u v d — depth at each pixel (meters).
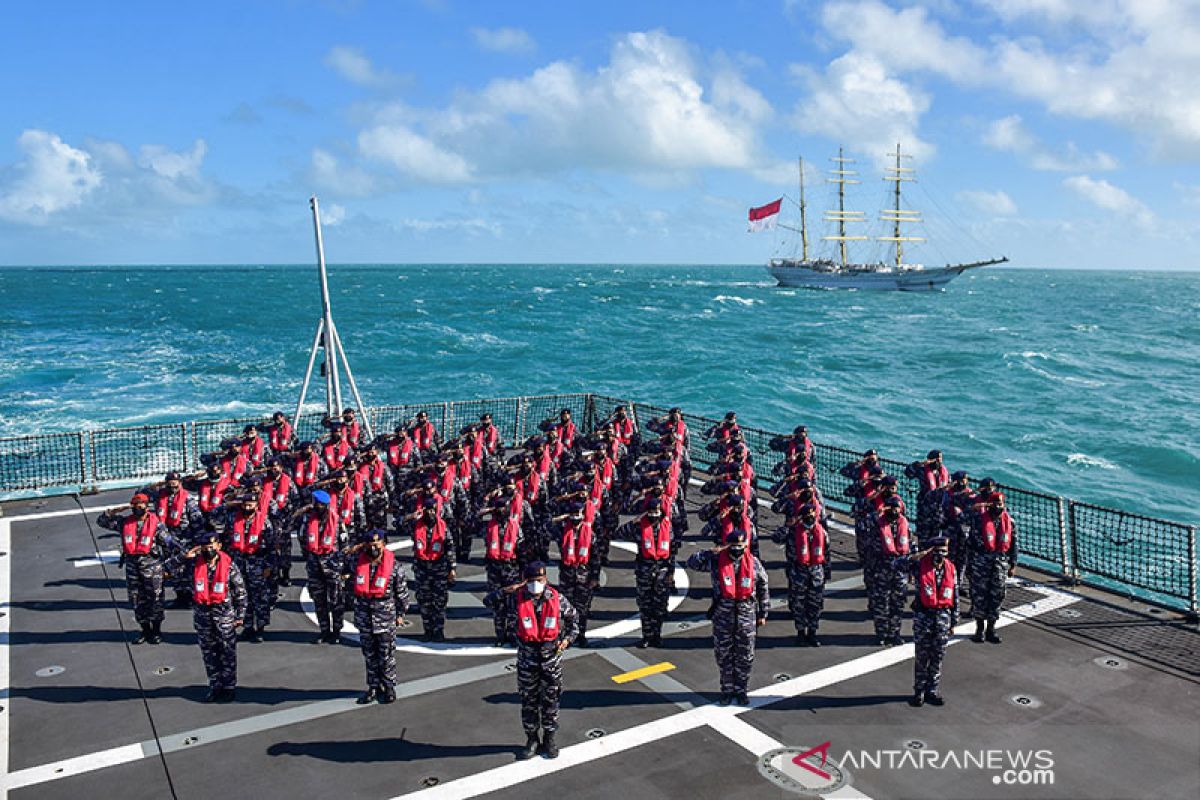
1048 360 75.44
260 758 9.88
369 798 9.09
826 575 12.96
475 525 16.14
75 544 17.62
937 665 10.88
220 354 75.81
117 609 14.42
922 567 10.89
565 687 11.61
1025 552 16.06
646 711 10.92
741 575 10.90
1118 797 9.00
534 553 13.79
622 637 13.34
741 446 19.67
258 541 13.10
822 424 49.06
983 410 53.06
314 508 13.08
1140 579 20.58
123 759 9.87
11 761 9.84
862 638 13.30
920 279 171.25
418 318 119.94
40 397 51.88
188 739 10.30
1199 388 61.50
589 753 9.93
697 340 91.62
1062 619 13.72
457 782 9.35
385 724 10.65
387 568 11.00
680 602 14.81
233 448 18.48
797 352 81.06
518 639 9.71
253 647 13.07
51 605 14.54
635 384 63.09
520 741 10.22
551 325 109.50
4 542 17.75
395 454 20.25
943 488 15.54
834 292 180.00
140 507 12.87
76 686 11.70
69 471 28.56
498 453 20.25
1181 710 10.80
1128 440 44.03
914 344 88.38
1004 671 11.92
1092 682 11.57
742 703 11.09
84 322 108.62
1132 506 34.00
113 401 51.00
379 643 10.98
